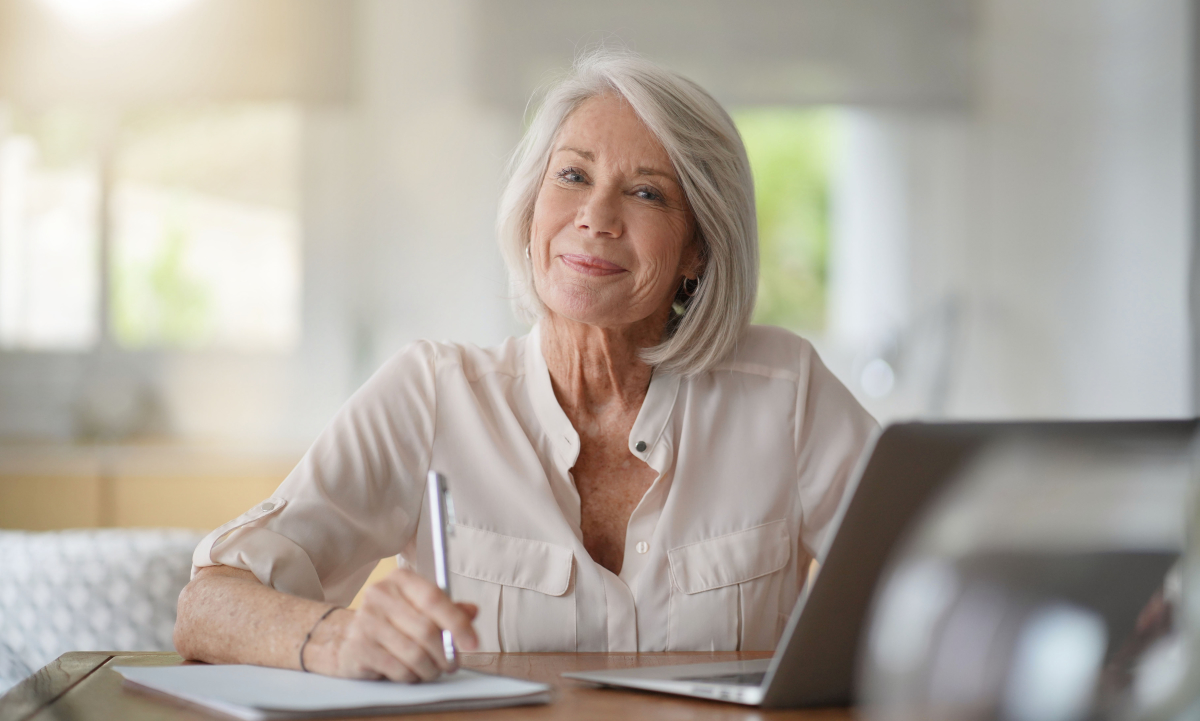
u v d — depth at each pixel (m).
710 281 1.28
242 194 3.37
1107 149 3.42
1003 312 3.43
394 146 3.38
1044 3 3.41
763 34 3.40
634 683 0.78
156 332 3.35
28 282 3.32
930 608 0.44
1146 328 3.39
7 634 1.82
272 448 3.26
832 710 0.71
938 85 3.41
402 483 1.23
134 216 3.35
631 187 1.24
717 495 1.26
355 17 3.35
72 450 3.13
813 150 3.48
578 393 1.28
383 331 3.37
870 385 3.41
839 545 0.62
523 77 3.38
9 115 3.31
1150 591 0.45
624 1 3.39
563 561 1.20
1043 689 0.43
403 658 0.75
